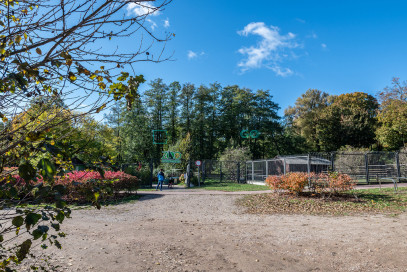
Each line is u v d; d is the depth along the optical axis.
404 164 20.83
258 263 4.62
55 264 4.47
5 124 1.77
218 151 50.31
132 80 1.89
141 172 22.67
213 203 12.20
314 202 11.62
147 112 42.09
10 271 1.99
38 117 1.76
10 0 1.76
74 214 9.16
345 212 9.59
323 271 4.27
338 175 12.77
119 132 39.84
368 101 51.28
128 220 8.54
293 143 52.19
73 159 1.75
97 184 1.92
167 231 6.96
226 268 4.40
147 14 1.81
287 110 62.09
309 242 5.80
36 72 1.59
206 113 51.09
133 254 5.06
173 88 48.50
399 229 6.62
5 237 5.87
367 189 14.90
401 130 31.48
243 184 24.41
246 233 6.70
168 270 4.30
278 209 10.57
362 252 5.04
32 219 1.55
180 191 17.20
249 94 53.97
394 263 4.46
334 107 46.41
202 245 5.66
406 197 11.80
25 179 1.49
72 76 1.71
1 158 1.67
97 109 1.81
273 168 22.16
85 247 5.47
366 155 19.30
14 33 1.63
